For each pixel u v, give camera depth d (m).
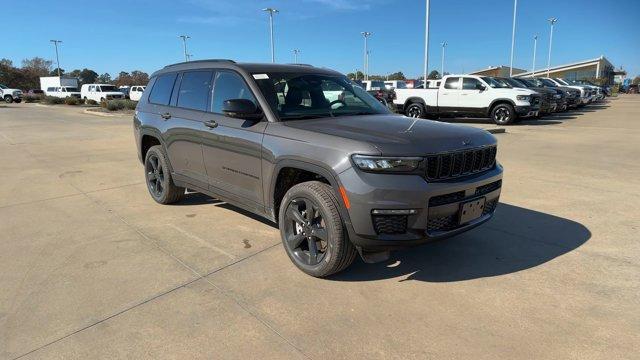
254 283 3.73
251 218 5.39
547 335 2.96
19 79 85.81
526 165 8.49
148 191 6.73
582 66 81.88
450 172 3.48
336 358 2.77
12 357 2.79
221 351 2.85
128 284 3.72
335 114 4.38
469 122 18.91
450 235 3.55
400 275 3.86
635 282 3.68
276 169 3.93
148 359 2.78
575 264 4.03
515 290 3.57
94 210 5.81
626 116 20.81
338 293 3.56
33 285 3.71
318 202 3.57
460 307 3.33
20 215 5.61
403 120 4.16
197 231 4.96
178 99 5.46
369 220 3.30
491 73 75.94
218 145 4.63
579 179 7.28
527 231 4.87
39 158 9.92
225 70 4.76
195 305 3.39
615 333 2.98
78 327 3.11
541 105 18.89
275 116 4.11
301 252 3.93
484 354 2.78
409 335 2.99
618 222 5.14
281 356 2.79
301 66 5.02
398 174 3.27
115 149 11.31
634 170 7.98
